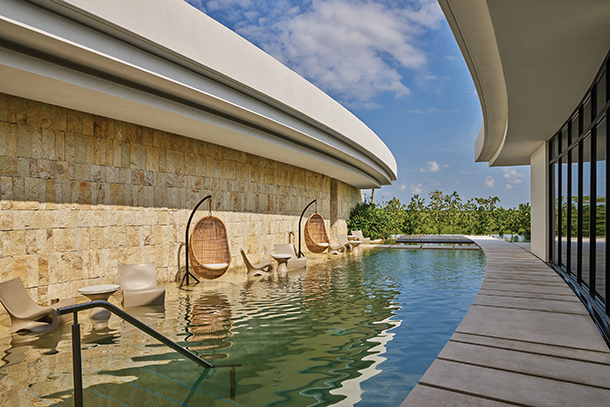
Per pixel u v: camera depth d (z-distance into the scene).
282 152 10.42
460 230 22.23
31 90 5.46
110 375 3.30
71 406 2.79
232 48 6.67
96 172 6.88
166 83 5.99
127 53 5.24
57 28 4.46
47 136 6.17
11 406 2.79
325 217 15.79
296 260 10.02
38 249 6.01
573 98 5.77
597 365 3.08
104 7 4.61
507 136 8.66
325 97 9.97
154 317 5.23
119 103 6.09
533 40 3.87
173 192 8.34
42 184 6.09
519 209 21.08
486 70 5.29
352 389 2.99
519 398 2.54
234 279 8.43
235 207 10.16
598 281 5.06
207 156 9.27
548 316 4.50
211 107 7.28
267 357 3.70
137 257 7.55
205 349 3.94
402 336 4.30
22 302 4.75
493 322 4.27
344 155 12.38
